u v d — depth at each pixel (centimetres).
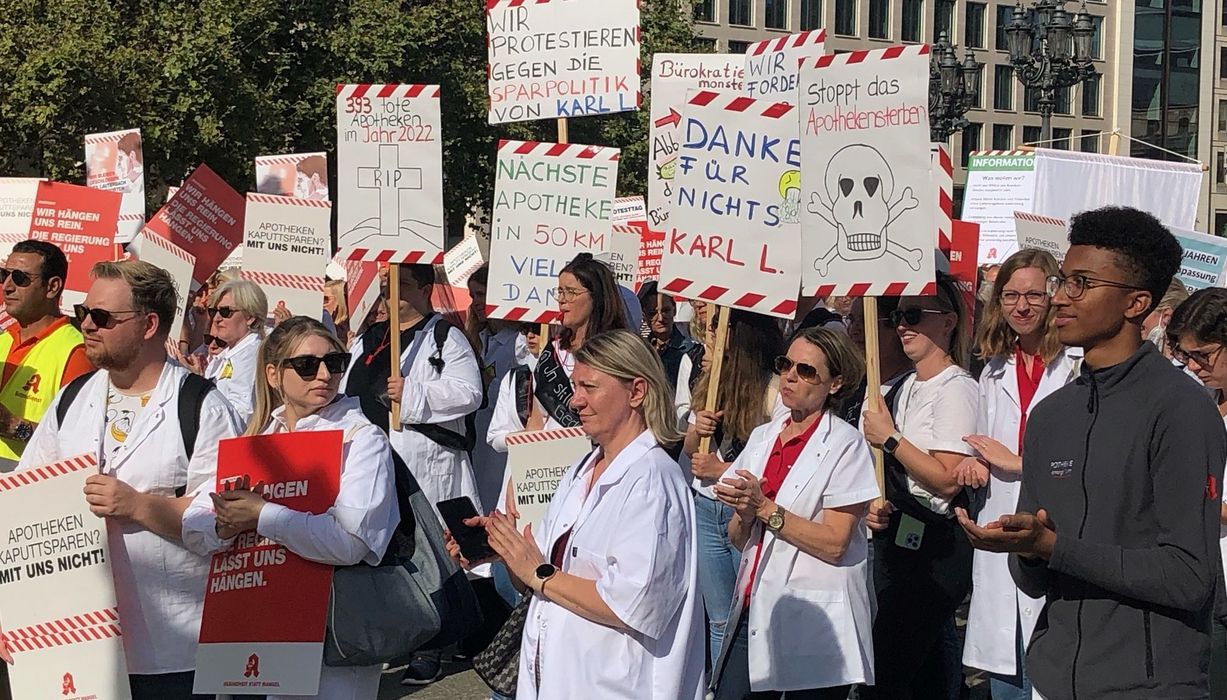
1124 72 6806
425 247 722
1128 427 323
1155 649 319
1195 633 321
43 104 2027
